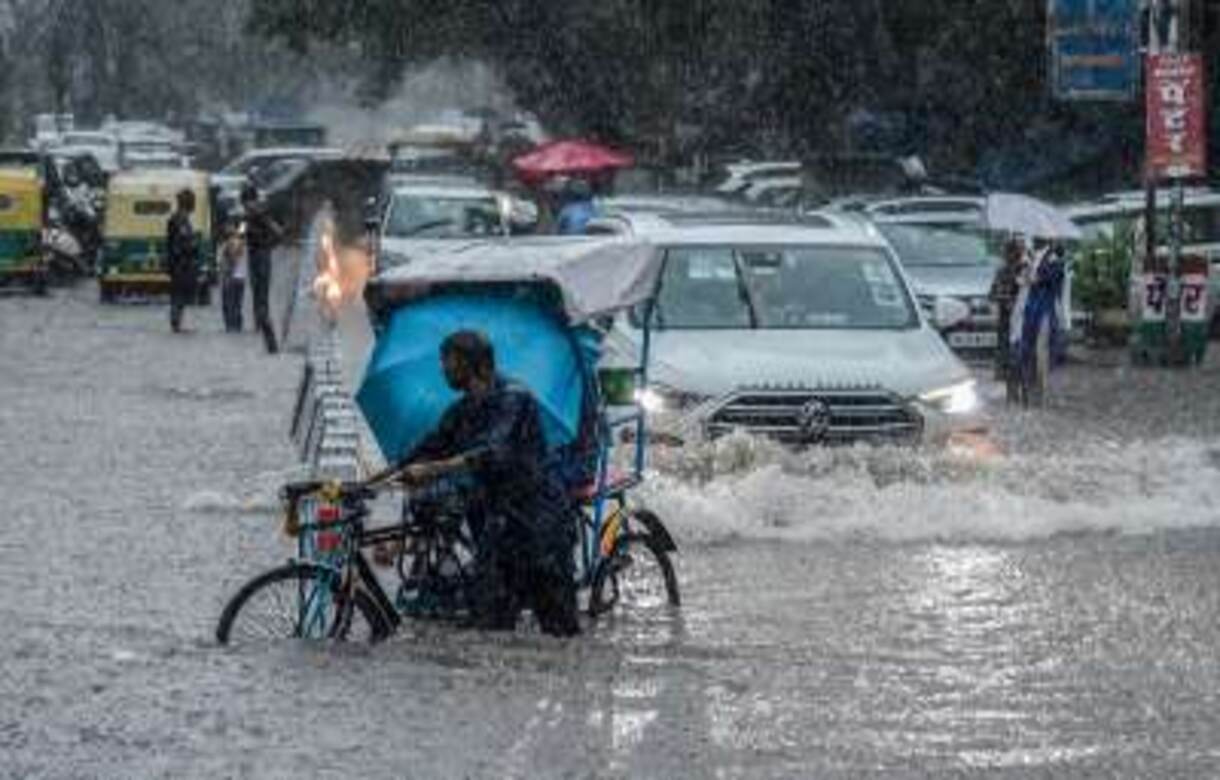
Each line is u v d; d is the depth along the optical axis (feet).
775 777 67.31
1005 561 106.73
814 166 330.13
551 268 94.79
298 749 70.64
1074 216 256.93
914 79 368.48
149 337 246.06
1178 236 217.36
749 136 386.93
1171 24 215.10
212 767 68.44
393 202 260.83
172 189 300.20
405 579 90.48
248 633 87.20
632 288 96.22
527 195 349.20
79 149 448.24
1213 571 103.71
